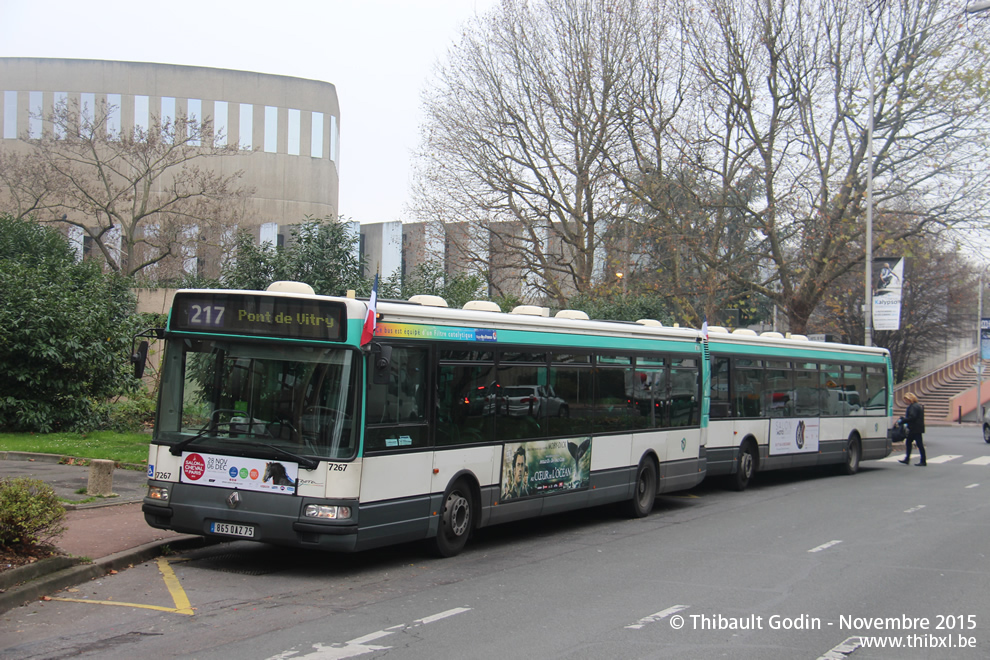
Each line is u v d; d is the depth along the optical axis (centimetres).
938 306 5159
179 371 941
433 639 671
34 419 1877
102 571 859
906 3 2738
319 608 762
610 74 2919
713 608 798
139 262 4250
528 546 1145
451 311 1034
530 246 3412
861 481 2073
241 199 4369
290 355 904
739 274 3122
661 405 1496
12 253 2605
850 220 2755
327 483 867
